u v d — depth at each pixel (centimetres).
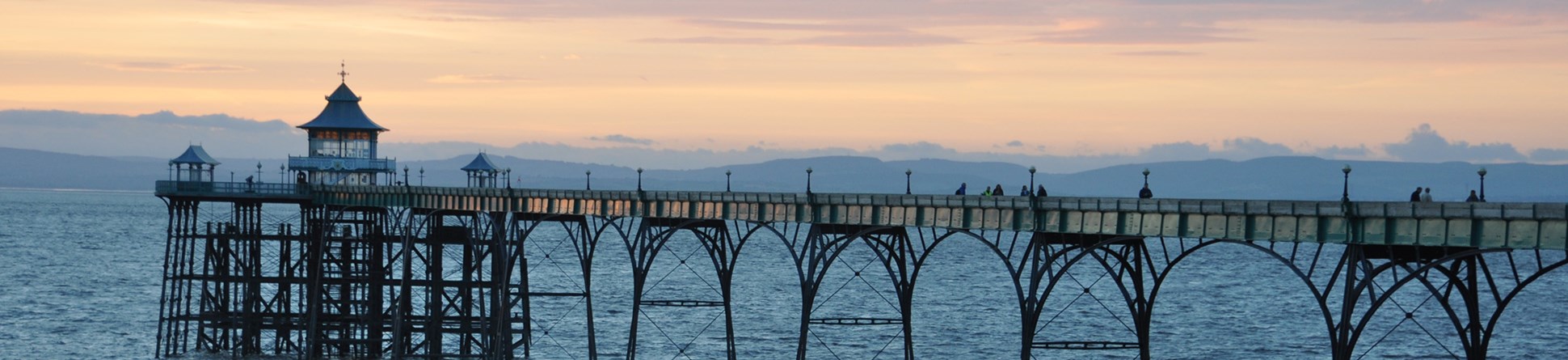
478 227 9644
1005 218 6222
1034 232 6094
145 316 12556
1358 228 4934
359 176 12631
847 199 6875
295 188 11238
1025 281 18412
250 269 10431
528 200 8844
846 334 11462
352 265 12588
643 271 7988
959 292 16388
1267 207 5178
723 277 8119
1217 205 5356
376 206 10800
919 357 10381
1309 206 5031
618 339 11144
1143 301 6322
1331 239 5006
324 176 12431
